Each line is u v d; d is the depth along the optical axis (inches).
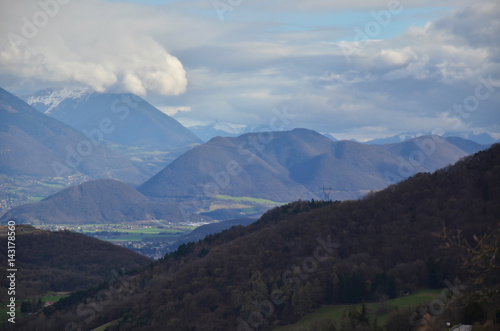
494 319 3816.4
